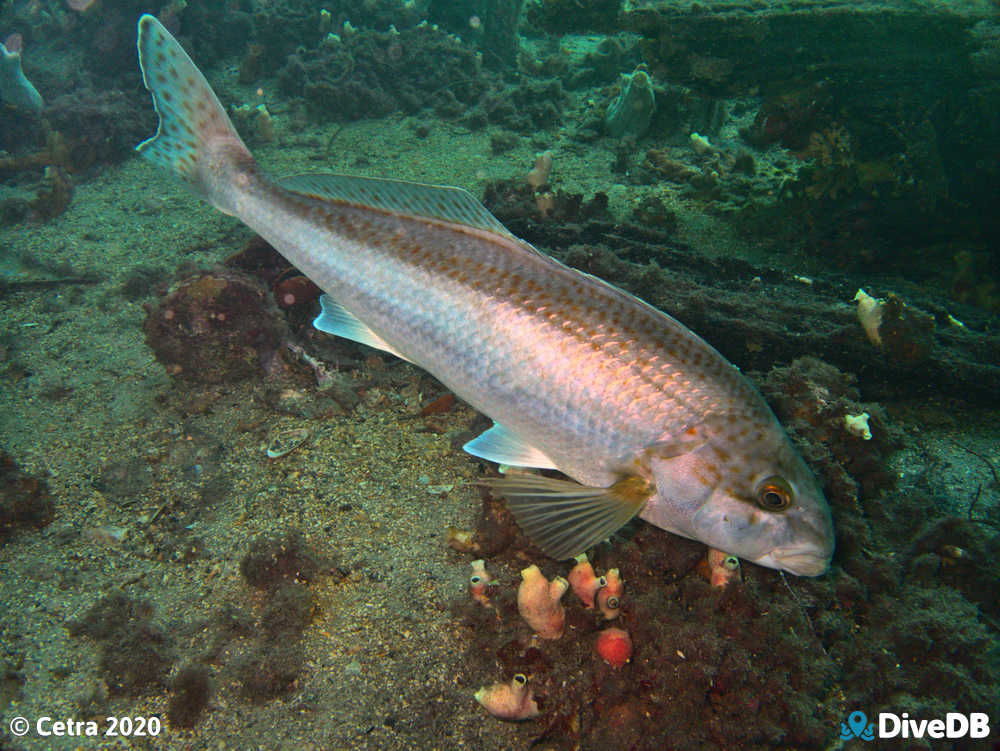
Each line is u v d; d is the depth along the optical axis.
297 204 0.56
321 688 0.56
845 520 0.63
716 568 0.58
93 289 1.14
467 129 1.89
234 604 0.62
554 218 1.17
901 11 1.14
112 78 2.13
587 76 2.27
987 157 1.14
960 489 0.76
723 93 1.28
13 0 2.88
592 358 0.49
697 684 0.52
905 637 0.57
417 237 0.53
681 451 0.48
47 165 1.64
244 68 2.19
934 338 0.86
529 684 0.55
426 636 0.60
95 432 0.81
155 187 1.59
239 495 0.73
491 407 0.53
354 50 2.06
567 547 0.50
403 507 0.71
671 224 1.28
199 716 0.55
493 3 2.36
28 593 0.63
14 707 0.55
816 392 0.73
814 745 0.52
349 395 0.84
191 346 0.87
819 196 1.22
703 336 0.88
